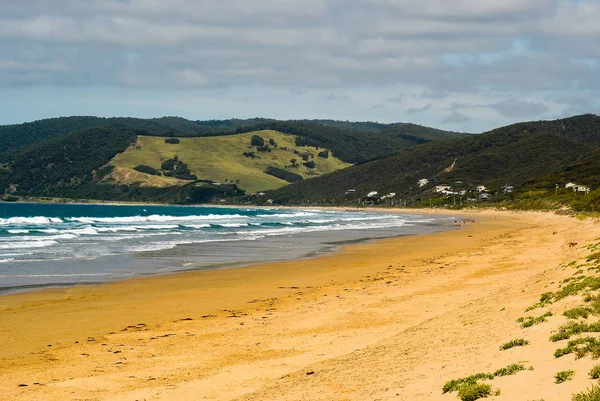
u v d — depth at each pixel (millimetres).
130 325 22219
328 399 12453
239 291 30203
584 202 118875
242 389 14438
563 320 15586
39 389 14766
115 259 42969
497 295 23594
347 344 18453
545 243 53281
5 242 55906
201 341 19641
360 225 99750
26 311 24484
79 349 18703
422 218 137625
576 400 9297
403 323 21000
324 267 40125
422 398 11461
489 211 172000
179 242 58812
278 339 19625
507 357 13164
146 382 15266
